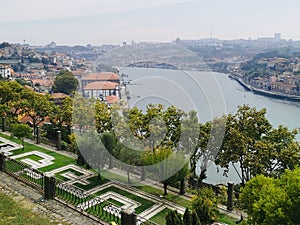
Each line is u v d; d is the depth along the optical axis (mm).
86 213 7871
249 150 12992
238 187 12672
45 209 8047
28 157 14578
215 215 8906
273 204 6789
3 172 10375
